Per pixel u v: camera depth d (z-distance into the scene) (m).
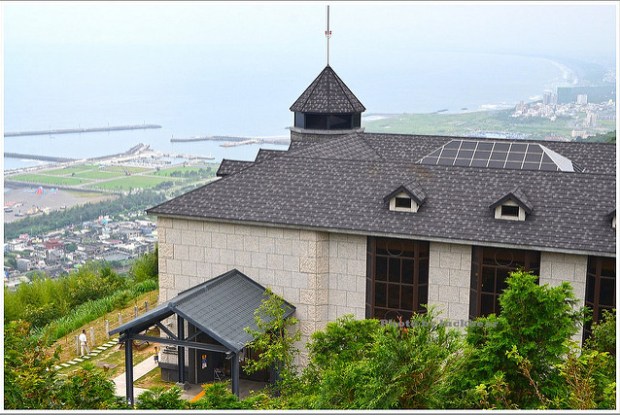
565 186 25.91
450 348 16.05
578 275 23.89
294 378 22.00
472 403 15.52
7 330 17.52
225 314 24.55
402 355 15.53
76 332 34.66
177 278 28.61
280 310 25.38
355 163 28.84
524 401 15.95
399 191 25.75
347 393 16.45
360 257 26.39
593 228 23.92
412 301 25.75
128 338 23.64
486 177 26.91
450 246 25.17
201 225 27.86
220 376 28.06
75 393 16.41
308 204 27.09
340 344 20.95
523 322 16.33
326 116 41.38
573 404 14.67
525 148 33.25
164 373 28.27
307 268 26.67
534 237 23.97
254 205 27.52
